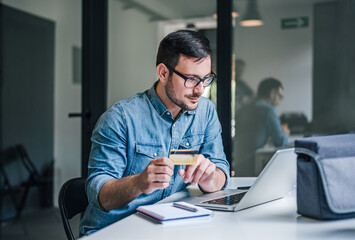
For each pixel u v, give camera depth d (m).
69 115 2.95
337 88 2.61
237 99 2.72
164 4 2.81
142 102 1.56
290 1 2.65
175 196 1.46
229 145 2.67
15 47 3.23
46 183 3.14
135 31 2.87
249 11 2.69
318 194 1.08
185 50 1.39
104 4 2.91
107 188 1.32
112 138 1.46
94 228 1.46
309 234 0.97
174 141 1.60
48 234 3.12
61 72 3.05
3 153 3.29
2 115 3.29
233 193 1.46
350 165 1.11
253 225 1.05
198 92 1.43
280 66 2.66
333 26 2.61
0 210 3.35
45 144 3.13
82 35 2.96
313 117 2.64
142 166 1.54
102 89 2.92
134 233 0.99
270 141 2.69
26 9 3.18
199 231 1.00
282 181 1.33
